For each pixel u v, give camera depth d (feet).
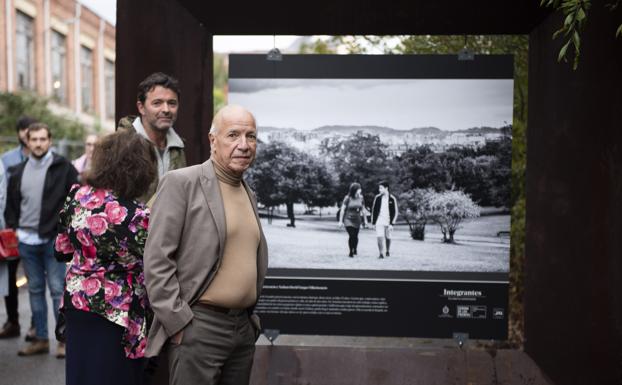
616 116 14.70
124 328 12.21
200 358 11.46
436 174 18.13
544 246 17.84
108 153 12.34
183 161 15.34
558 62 16.88
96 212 12.08
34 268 22.93
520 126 23.07
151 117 14.69
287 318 18.35
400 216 18.19
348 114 18.08
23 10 80.69
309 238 18.24
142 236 12.07
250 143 11.79
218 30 17.49
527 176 18.71
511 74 17.97
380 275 18.24
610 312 14.99
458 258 18.19
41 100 71.46
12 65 77.20
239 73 18.02
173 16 16.94
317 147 18.13
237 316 11.82
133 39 16.85
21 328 26.45
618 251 14.62
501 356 18.60
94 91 105.81
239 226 11.82
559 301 17.03
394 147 18.11
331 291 18.28
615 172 14.76
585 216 15.89
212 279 11.53
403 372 18.19
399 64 18.02
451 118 18.04
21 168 22.84
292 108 18.08
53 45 90.22
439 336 18.28
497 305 18.25
